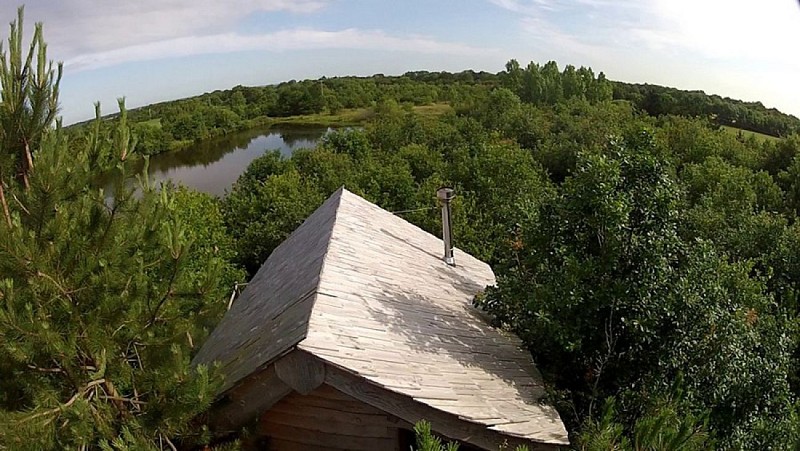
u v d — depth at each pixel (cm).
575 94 5909
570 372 763
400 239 1108
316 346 486
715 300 771
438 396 510
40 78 575
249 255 2392
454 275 1073
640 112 5022
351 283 694
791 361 1070
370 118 5928
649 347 732
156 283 566
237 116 6275
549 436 537
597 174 728
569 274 713
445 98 6844
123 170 582
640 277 723
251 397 563
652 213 749
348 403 574
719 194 2378
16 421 431
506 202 2433
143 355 554
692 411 703
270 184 2859
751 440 823
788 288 1482
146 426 503
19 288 475
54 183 510
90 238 530
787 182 3036
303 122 6406
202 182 4228
